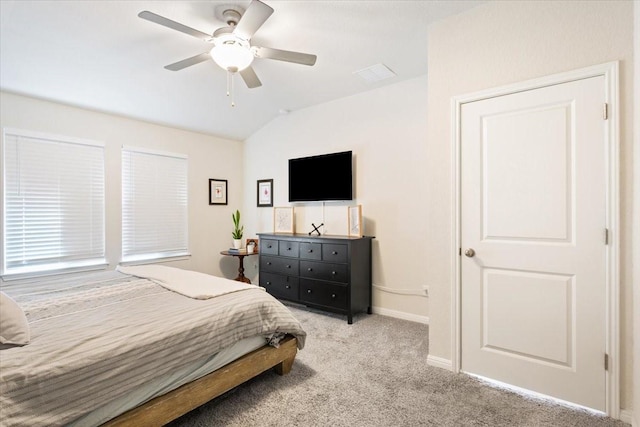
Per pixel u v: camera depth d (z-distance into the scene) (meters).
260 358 2.00
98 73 2.85
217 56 2.16
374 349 2.63
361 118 3.70
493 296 2.12
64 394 1.21
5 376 1.12
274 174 4.57
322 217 4.01
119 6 2.07
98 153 3.52
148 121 3.92
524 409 1.83
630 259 1.71
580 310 1.84
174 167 4.21
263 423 1.71
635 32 1.67
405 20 2.32
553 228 1.92
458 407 1.85
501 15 2.09
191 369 1.67
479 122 2.17
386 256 3.53
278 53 2.18
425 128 3.26
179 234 4.25
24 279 3.01
